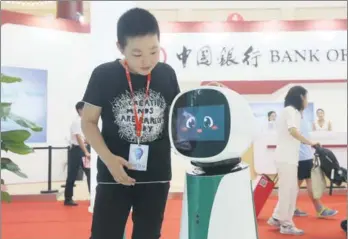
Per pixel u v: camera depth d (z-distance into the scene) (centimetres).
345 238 325
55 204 494
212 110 114
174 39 650
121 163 124
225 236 114
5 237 333
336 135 611
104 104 131
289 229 339
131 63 122
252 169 621
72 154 479
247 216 118
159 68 137
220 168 119
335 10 840
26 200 523
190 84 655
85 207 474
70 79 684
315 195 391
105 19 416
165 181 134
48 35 667
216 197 115
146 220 133
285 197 335
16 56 644
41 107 665
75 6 712
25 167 656
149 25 118
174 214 430
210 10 838
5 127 629
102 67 132
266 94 652
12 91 642
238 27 652
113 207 131
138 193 133
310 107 655
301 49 650
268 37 652
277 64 652
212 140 114
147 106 131
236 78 652
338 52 648
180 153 120
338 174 384
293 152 331
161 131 133
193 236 118
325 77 650
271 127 623
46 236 337
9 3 859
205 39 652
